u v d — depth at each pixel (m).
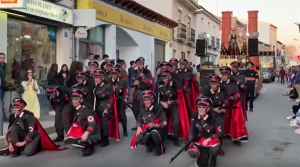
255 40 20.97
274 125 11.16
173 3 27.38
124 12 18.48
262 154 7.62
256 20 39.47
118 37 19.78
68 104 8.09
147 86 9.62
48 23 12.78
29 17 11.45
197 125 6.39
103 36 17.23
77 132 7.17
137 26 20.31
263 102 18.25
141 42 21.16
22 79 10.30
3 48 10.59
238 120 8.20
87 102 7.91
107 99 8.16
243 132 8.19
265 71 41.22
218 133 6.38
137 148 8.10
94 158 7.23
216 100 7.33
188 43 32.00
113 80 9.15
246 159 7.21
